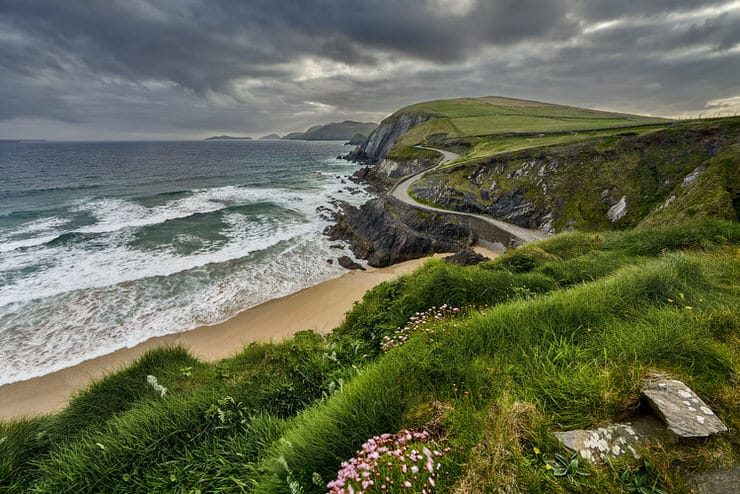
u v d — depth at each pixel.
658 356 3.28
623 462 2.35
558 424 2.75
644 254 10.22
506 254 12.31
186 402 4.77
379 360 4.87
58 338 17.44
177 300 21.61
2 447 4.59
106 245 31.33
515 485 2.22
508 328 4.34
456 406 3.25
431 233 37.31
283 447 3.28
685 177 30.50
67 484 3.78
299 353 6.04
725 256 7.56
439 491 2.37
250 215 44.66
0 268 25.34
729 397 2.74
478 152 64.44
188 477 3.74
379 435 3.14
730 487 2.17
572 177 39.00
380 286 9.73
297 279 25.66
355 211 45.72
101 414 5.45
